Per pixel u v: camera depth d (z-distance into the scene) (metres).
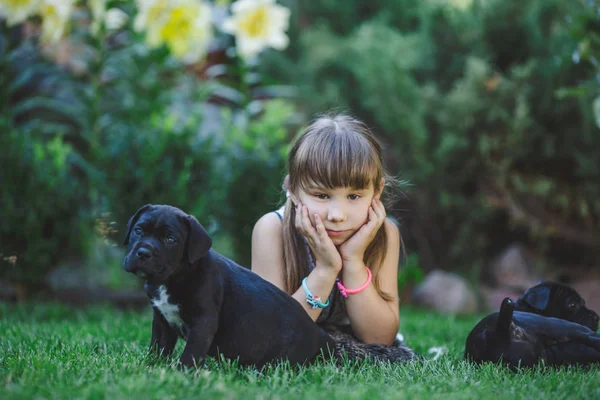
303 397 2.27
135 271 2.51
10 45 6.93
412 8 11.28
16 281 6.19
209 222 6.30
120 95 7.75
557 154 8.73
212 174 6.43
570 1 8.73
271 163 6.77
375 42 9.91
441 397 2.33
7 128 6.13
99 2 7.19
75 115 7.32
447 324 5.44
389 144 10.27
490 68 9.12
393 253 3.44
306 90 11.20
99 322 5.32
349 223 3.17
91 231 6.86
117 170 6.20
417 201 9.46
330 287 3.18
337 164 3.06
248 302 2.78
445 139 8.77
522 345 2.99
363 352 3.12
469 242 9.13
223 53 10.34
